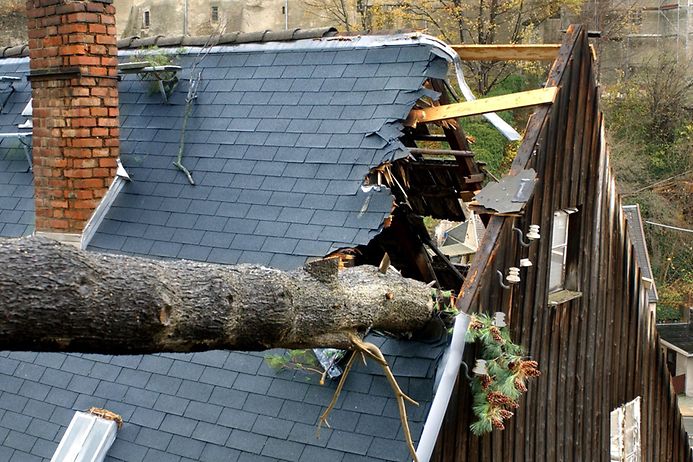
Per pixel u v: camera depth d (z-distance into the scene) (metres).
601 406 7.98
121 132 7.91
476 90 26.19
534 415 6.74
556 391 7.08
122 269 3.27
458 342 5.24
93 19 7.33
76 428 6.05
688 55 31.44
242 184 6.88
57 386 6.53
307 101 7.09
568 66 6.79
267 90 7.42
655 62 30.80
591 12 30.45
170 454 5.68
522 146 6.28
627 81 30.52
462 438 5.63
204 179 7.13
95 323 3.13
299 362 5.70
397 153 6.35
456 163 7.43
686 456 10.14
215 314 3.61
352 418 5.31
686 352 25.11
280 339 4.09
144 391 6.15
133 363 6.40
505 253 5.95
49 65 7.47
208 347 3.73
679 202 28.42
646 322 8.93
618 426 8.45
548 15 27.47
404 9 26.52
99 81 7.39
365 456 5.11
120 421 5.99
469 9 27.20
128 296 3.21
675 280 27.89
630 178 28.53
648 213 27.97
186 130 7.59
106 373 6.44
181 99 7.86
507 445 6.32
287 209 6.47
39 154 7.62
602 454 7.99
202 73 7.95
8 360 6.94
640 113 29.77
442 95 7.11
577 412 7.48
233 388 5.86
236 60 7.87
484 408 5.29
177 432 5.78
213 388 5.93
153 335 3.33
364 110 6.70
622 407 8.49
